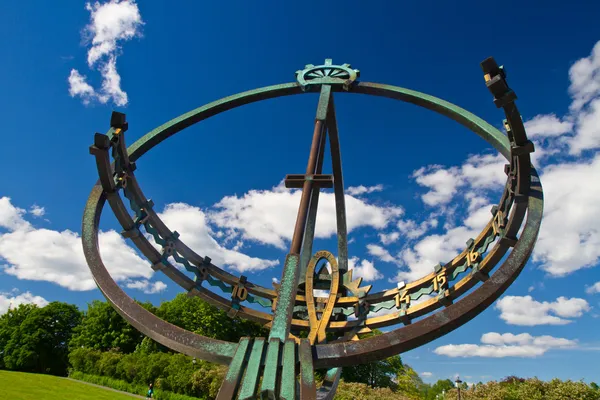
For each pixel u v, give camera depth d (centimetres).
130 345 6906
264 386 695
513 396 3541
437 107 1297
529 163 919
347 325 1472
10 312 8081
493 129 1123
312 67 1531
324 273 1627
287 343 778
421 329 791
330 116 1527
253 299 1541
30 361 7356
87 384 4812
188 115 1353
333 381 1210
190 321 6550
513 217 1018
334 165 1670
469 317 807
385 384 6266
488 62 820
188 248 1461
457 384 3494
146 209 1312
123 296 891
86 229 988
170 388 4297
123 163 1155
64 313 8050
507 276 830
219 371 4038
